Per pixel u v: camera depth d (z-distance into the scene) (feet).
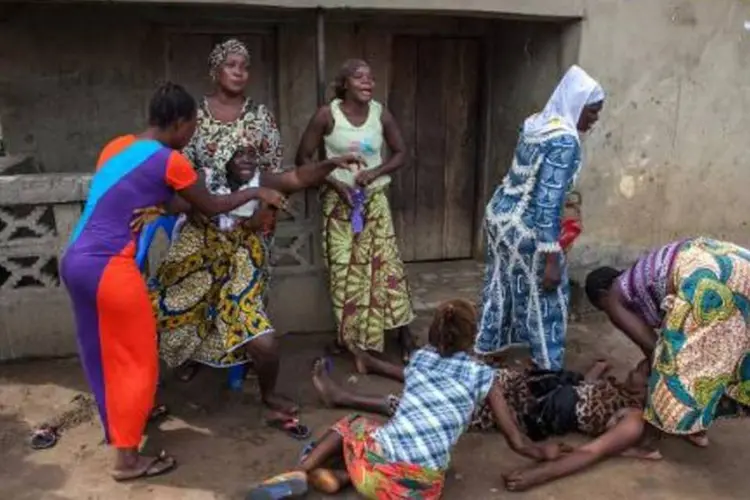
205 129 11.75
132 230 9.91
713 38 16.57
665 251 11.33
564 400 11.77
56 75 16.88
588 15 15.53
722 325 10.34
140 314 9.96
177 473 10.73
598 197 16.72
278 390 13.21
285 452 11.34
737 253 10.73
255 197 10.50
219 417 12.33
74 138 17.31
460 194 20.17
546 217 12.19
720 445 11.84
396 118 19.16
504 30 18.15
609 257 17.16
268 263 12.48
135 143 9.90
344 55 18.34
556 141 11.92
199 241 11.41
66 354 14.08
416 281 18.79
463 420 9.81
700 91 16.83
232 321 11.52
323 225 13.83
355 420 10.39
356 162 11.64
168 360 11.93
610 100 16.20
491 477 10.87
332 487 10.07
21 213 13.29
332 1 14.03
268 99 18.33
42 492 10.19
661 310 11.39
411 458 9.45
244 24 17.69
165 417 12.28
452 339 10.05
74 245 9.76
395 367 13.83
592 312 16.84
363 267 13.64
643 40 16.07
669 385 10.62
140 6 16.12
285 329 15.35
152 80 17.51
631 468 11.13
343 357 14.56
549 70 16.56
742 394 11.29
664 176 17.13
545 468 10.64
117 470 10.48
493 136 19.17
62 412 12.20
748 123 17.43
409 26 18.47
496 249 13.08
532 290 12.78
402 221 19.89
